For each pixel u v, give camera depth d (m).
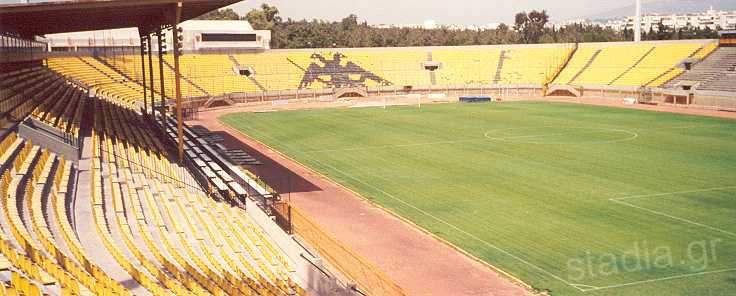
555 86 101.25
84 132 41.28
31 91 46.50
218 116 78.06
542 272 24.41
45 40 88.19
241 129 65.94
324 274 21.05
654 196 35.03
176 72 37.00
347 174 42.88
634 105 84.44
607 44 106.75
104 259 18.69
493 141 55.47
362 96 103.50
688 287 22.52
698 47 93.19
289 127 67.19
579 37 164.25
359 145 54.62
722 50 89.56
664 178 39.47
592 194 35.78
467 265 25.42
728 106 77.88
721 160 45.06
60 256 15.96
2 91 34.09
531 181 39.41
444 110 82.00
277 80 101.50
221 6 38.12
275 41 150.88
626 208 32.72
